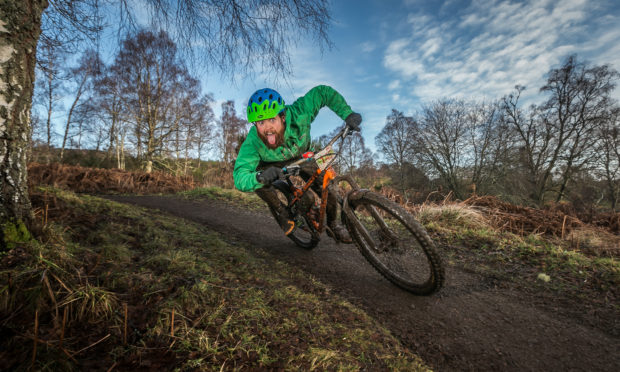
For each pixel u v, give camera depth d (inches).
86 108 895.1
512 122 887.1
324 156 95.7
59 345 45.1
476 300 96.3
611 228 220.5
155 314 58.4
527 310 90.9
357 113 97.8
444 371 64.5
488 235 159.3
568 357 70.0
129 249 89.0
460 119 812.0
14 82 69.8
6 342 44.6
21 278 55.1
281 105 89.7
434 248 78.0
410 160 850.8
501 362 68.2
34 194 109.0
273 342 57.1
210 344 53.0
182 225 144.6
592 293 99.0
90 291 57.1
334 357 55.6
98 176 424.2
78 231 89.4
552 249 136.0
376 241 97.7
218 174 578.9
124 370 44.9
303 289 92.0
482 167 790.5
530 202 736.3
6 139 68.6
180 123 932.6
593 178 821.9
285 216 109.3
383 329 75.0
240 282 81.1
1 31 67.3
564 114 836.0
